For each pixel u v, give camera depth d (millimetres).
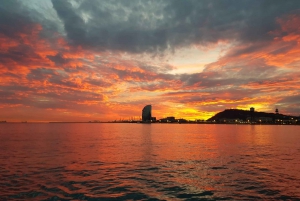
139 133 121188
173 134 112688
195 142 66250
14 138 76625
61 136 89312
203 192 18844
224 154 40875
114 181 21938
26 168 27625
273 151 45438
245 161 33344
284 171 26500
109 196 17734
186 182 21688
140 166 29406
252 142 67188
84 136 91438
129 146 54094
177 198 17516
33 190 18859
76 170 26703
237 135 105500
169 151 45031
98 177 23391
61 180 22047
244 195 18062
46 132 120375
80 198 17156
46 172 25484
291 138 85500
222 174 24969
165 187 20172
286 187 20062
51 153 41031
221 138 84375
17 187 19641
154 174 24922
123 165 30031
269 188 19781
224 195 18125
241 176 24031
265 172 25953
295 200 16906
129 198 17391
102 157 36844
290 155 39719
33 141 65625
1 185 20203
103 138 81000
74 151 44094
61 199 16875
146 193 18547
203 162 32500
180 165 30188
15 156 37219
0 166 28781
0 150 44969
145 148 50094
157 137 88812
